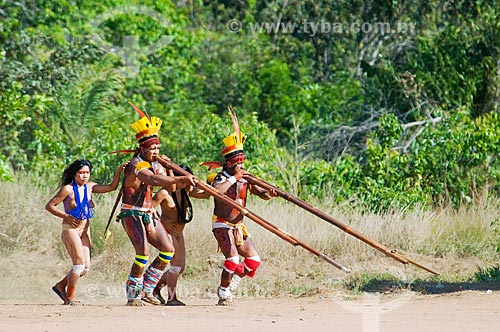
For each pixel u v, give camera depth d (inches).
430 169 1953.7
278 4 2972.4
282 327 890.1
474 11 2511.1
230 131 2132.1
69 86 2365.9
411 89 2358.5
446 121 2010.3
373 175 1930.4
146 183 1066.1
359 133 2404.0
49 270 1493.6
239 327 887.7
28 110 2285.9
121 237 1561.3
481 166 1955.0
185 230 1596.9
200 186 1048.2
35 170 2050.9
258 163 1961.1
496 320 939.3
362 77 2711.6
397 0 2652.6
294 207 1770.4
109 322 920.9
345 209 1780.3
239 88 2810.0
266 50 2871.6
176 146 2244.1
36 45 2404.0
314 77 2871.6
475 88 2298.2
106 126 2169.0
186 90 2844.5
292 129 2357.3
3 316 972.6
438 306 1062.4
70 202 1120.2
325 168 1930.4
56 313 1000.9
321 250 1594.5
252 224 1616.6
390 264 1539.1
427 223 1683.1
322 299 1208.8
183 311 1031.0
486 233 1676.9
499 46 2322.8
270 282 1409.9
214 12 3157.0
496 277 1389.0
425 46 2395.4
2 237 1585.9
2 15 2440.9
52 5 2586.1
